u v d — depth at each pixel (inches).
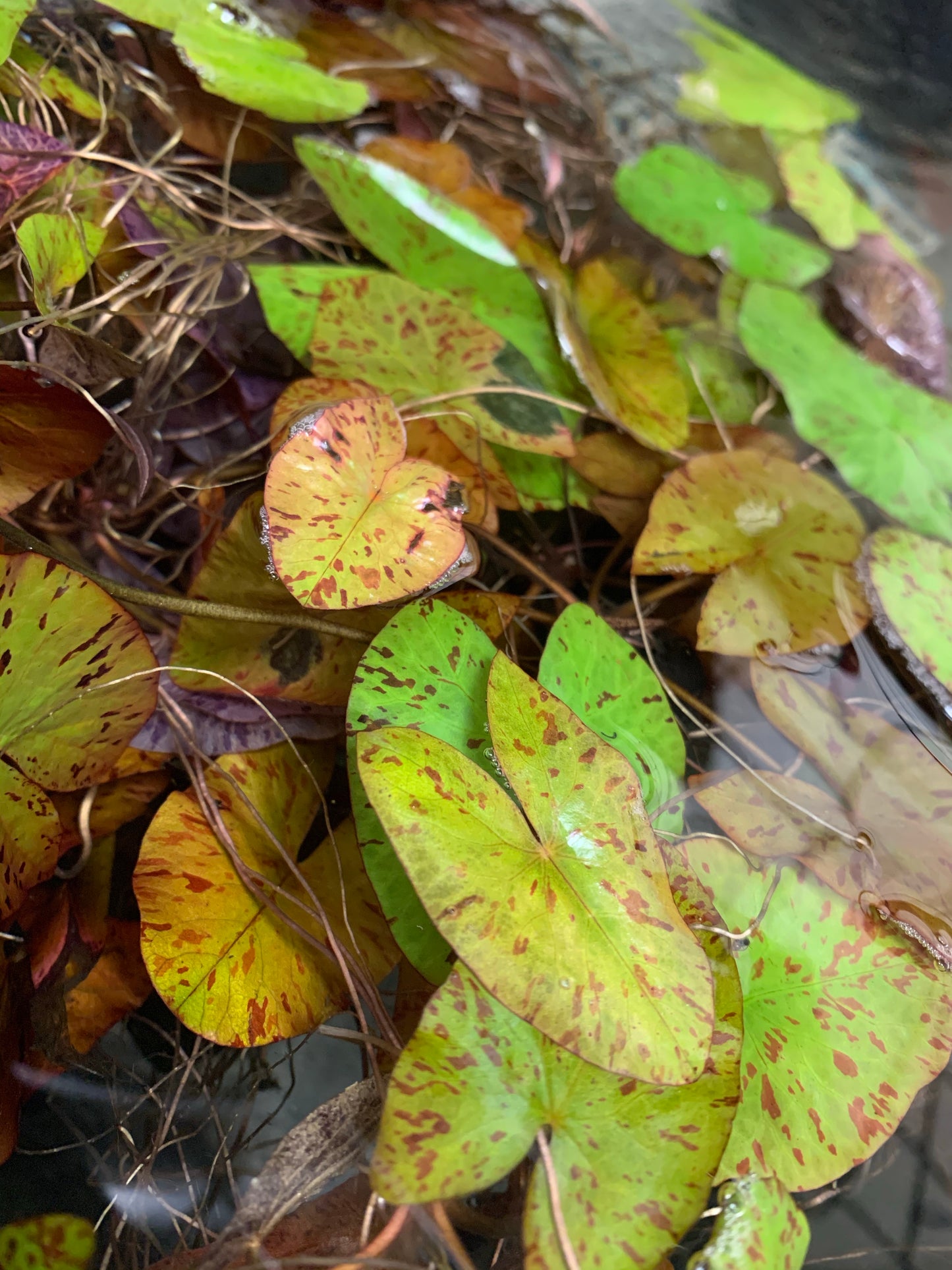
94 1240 9.2
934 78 21.0
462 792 9.3
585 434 13.9
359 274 13.8
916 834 11.3
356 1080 9.9
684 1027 8.7
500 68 18.6
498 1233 8.9
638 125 19.3
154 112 15.5
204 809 10.5
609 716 10.9
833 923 10.5
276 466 10.2
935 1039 10.0
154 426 13.4
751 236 17.2
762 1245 9.0
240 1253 8.9
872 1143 9.5
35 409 11.0
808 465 14.5
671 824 10.8
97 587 9.5
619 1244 8.5
